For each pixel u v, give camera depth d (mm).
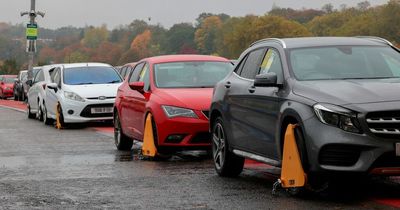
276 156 18797
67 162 27125
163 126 26609
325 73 18844
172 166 25219
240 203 17250
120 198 18531
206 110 26516
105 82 47875
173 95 27250
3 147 33719
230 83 22000
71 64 49719
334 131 16438
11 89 123688
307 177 17172
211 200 17844
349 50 19875
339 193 18188
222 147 22312
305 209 16125
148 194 19062
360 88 17234
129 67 57406
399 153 16109
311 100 17125
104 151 31328
